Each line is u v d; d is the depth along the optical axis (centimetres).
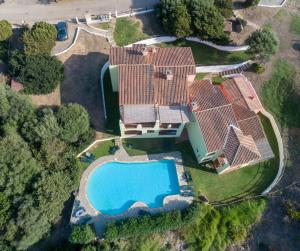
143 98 5541
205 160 5931
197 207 5400
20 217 4925
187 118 5572
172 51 6019
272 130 6281
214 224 5503
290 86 6494
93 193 5628
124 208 5556
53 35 6150
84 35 6619
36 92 6059
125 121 5447
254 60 6694
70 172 5419
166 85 5697
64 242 5425
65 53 6456
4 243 5125
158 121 5491
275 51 6312
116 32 6700
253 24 7056
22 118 5459
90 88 6328
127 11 6950
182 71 5766
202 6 6406
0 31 6106
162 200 5641
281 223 5656
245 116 5878
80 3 6975
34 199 5069
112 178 5766
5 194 5088
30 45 5975
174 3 6388
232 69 6694
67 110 5503
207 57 6731
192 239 5438
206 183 5825
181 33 6406
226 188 5822
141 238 5362
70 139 5572
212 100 5728
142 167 5881
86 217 5428
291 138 6191
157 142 6075
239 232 5497
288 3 7412
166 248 5434
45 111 5447
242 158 5378
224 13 6731
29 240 4966
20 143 5269
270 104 6431
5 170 5038
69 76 6350
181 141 6116
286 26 7100
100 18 6719
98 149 5944
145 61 5747
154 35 6750
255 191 5850
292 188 5834
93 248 5147
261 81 6581
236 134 5472
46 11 6844
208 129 5462
